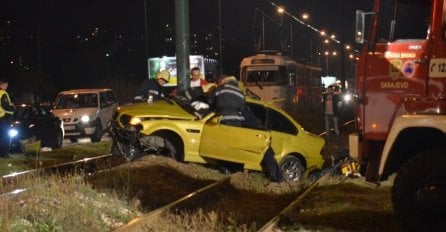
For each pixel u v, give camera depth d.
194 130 12.91
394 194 8.22
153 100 14.09
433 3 8.16
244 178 12.80
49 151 19.55
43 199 9.30
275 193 12.27
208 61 36.28
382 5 8.57
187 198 10.34
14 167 14.95
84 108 23.50
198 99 14.08
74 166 14.01
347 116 36.44
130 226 8.27
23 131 18.20
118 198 10.20
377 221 9.09
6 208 8.40
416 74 8.30
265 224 9.13
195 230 8.78
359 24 8.61
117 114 13.41
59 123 20.91
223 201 11.34
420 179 8.05
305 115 35.28
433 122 7.84
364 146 8.80
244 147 12.81
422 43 8.27
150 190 11.22
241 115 12.96
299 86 37.97
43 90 41.66
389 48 8.51
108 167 12.93
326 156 17.59
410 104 8.34
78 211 8.88
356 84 8.88
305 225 8.98
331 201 10.51
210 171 13.43
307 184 12.75
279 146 13.65
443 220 8.00
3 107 16.28
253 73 34.72
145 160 12.77
